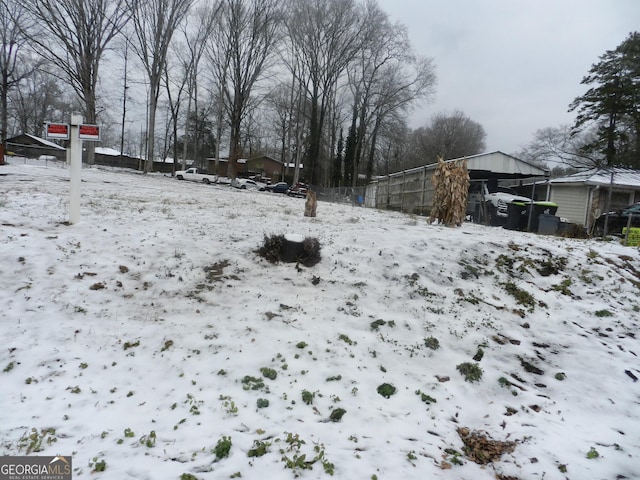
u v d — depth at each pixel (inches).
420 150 2664.9
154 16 1427.2
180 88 1766.7
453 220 416.8
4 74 1572.3
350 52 1700.3
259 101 1695.4
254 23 1505.9
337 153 2121.1
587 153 1301.7
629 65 1093.8
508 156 905.5
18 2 1200.8
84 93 1283.2
